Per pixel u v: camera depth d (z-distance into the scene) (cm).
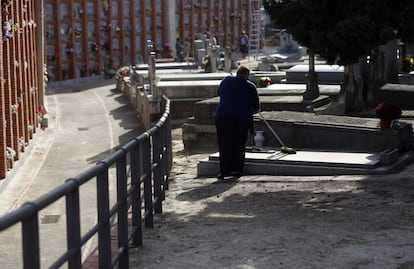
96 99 3962
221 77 3272
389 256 857
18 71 2230
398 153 1509
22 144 2211
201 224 1075
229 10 6700
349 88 2252
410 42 1558
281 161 1479
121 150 817
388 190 1236
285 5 1600
